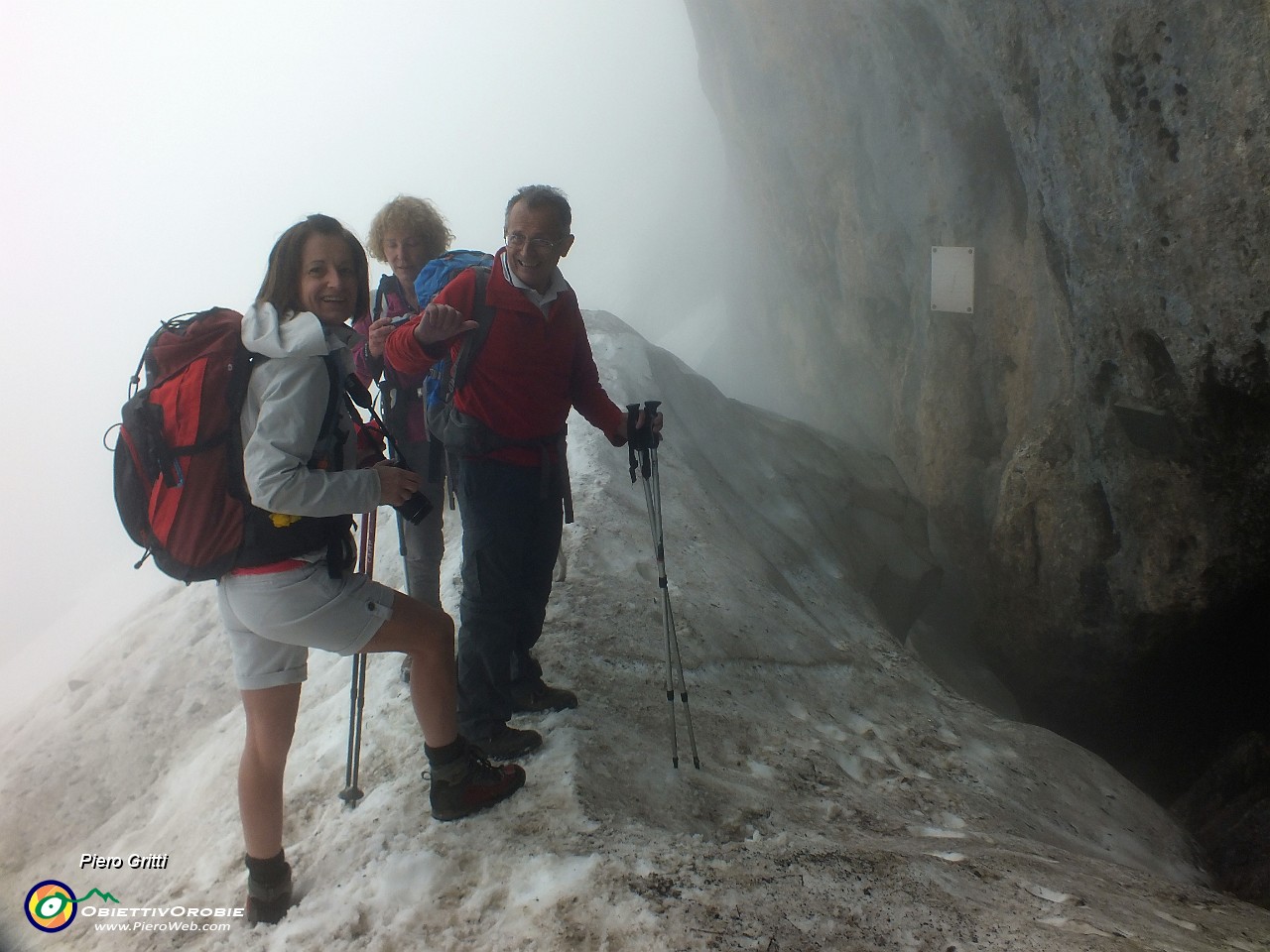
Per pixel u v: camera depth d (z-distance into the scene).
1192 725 7.44
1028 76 6.66
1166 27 5.12
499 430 3.33
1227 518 6.09
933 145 9.75
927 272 10.72
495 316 3.25
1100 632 7.25
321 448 2.58
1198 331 5.64
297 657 2.72
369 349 3.40
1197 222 5.36
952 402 10.14
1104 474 6.91
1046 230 7.22
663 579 3.74
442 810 3.16
